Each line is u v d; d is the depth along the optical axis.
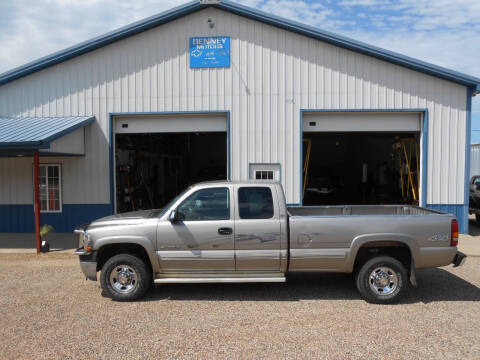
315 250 5.96
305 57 11.91
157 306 5.79
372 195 18.77
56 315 5.43
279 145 12.02
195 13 12.10
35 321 5.20
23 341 4.58
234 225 5.98
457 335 4.70
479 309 5.63
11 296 6.32
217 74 12.09
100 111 12.39
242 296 6.25
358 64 11.83
